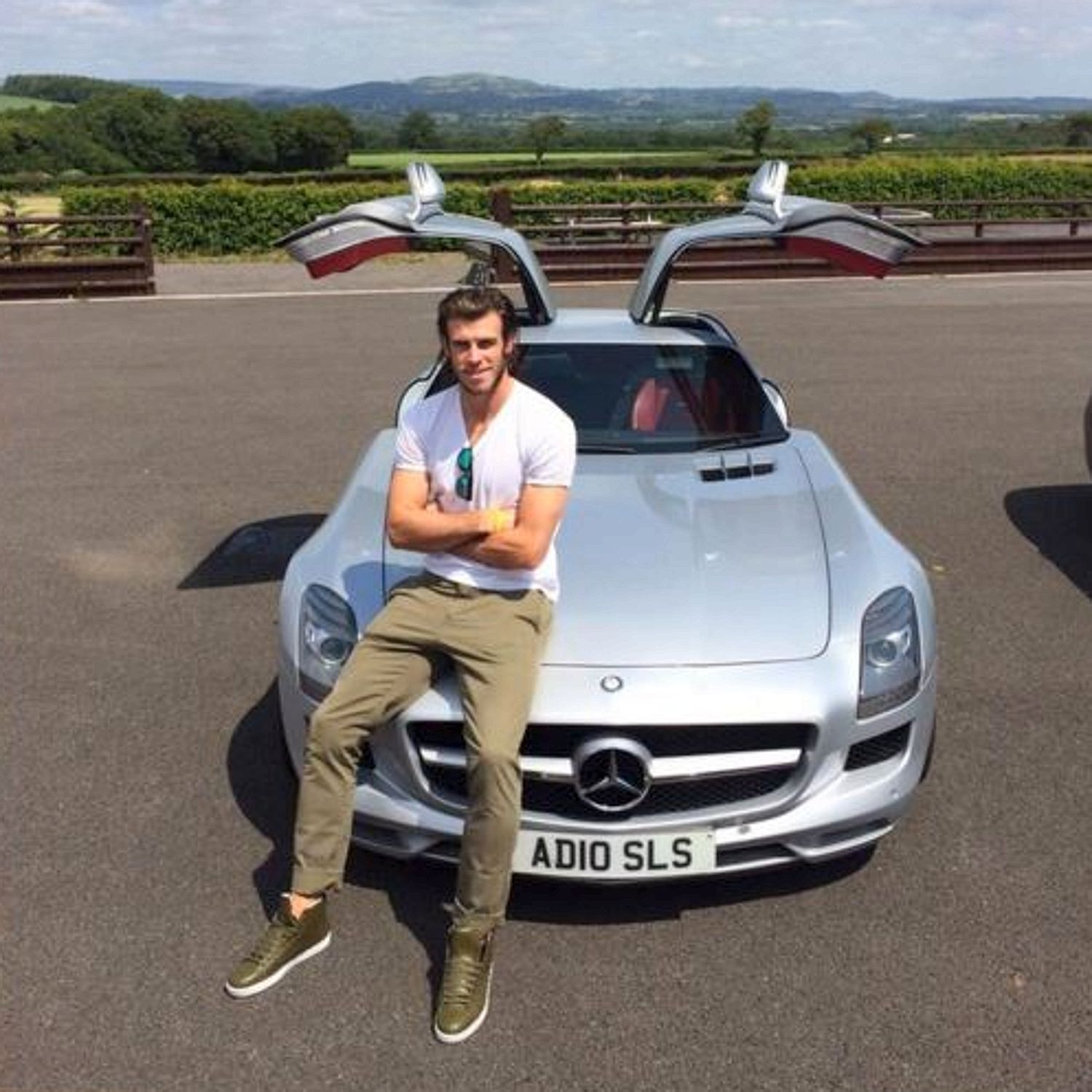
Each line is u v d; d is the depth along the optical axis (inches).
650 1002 107.0
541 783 110.9
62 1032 103.3
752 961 111.8
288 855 129.0
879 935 115.1
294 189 889.5
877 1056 100.3
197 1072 99.0
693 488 147.9
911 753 118.0
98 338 490.9
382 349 455.8
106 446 312.8
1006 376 392.8
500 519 108.7
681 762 108.7
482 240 170.4
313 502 262.1
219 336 491.8
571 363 174.2
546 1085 97.7
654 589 122.3
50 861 128.0
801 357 428.8
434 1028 103.7
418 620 109.5
